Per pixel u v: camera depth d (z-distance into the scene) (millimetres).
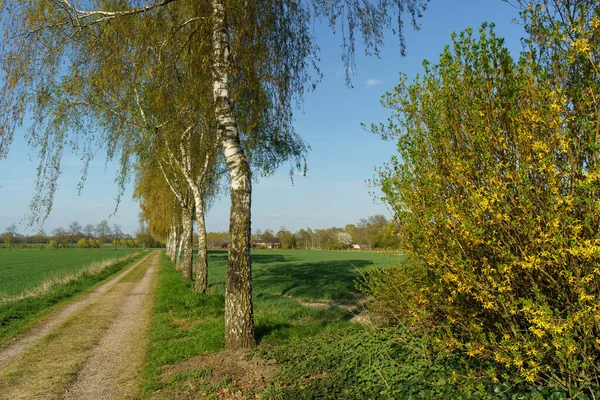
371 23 7727
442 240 4004
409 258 5242
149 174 19828
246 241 7535
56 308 13773
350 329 7723
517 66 3555
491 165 3547
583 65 3324
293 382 5395
